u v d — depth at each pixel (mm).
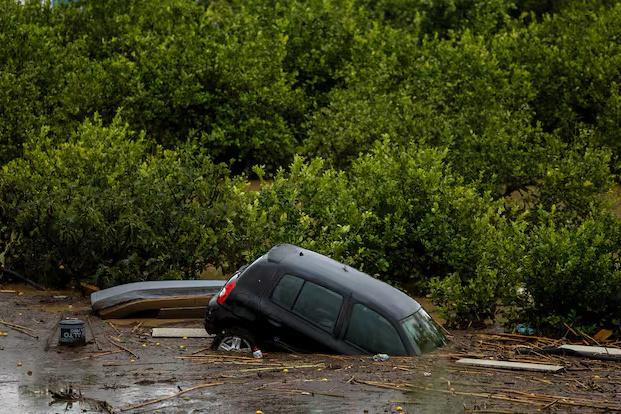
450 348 23219
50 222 32438
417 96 50719
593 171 41125
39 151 37469
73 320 22734
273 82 56125
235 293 22375
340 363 20719
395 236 34969
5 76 47094
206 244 33094
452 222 35875
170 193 33500
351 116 46875
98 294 27797
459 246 34781
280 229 31781
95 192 33000
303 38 61281
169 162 35781
